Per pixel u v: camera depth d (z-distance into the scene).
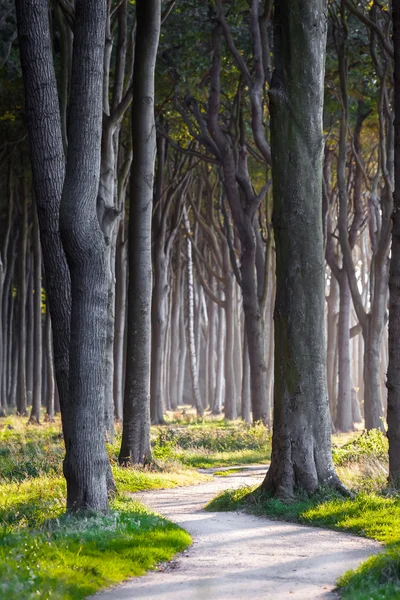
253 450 26.38
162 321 36.75
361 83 31.47
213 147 30.70
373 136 35.53
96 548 8.65
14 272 50.47
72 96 11.34
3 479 16.72
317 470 13.84
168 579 7.86
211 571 8.27
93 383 11.20
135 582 7.72
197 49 30.45
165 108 33.12
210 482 18.58
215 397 52.09
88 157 11.23
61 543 8.58
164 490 16.81
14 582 6.63
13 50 29.92
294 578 7.89
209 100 30.25
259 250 33.06
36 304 36.81
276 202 14.25
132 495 15.76
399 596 6.71
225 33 26.92
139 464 19.86
